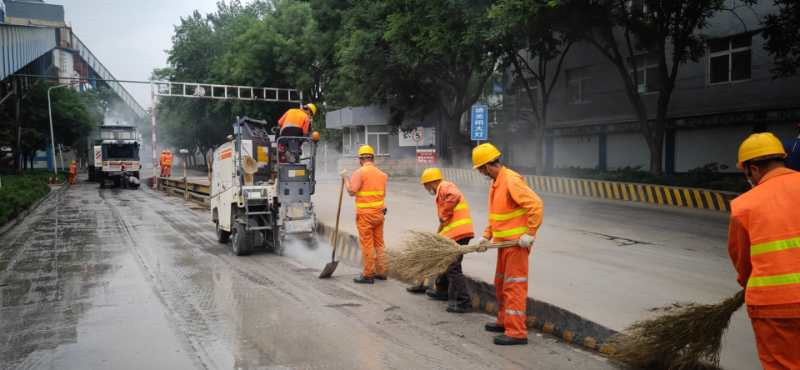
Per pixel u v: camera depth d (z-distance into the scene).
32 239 12.52
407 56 22.84
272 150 10.73
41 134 42.16
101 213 18.48
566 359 4.74
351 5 29.97
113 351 4.98
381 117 34.22
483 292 6.37
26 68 39.16
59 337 5.39
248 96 43.22
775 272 2.99
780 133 18.30
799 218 2.99
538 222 4.86
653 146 18.83
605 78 24.86
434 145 33.66
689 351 4.03
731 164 19.98
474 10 16.84
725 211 14.71
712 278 7.65
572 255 9.34
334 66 38.22
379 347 5.04
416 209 16.16
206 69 52.88
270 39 40.53
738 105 19.36
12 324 5.85
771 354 3.04
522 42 19.84
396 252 6.26
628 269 8.22
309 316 6.03
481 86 28.72
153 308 6.43
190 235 13.04
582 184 19.11
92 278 8.16
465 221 6.34
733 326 5.42
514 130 29.89
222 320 5.90
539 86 28.73
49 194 27.91
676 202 16.02
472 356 4.81
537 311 5.70
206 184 21.25
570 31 18.41
